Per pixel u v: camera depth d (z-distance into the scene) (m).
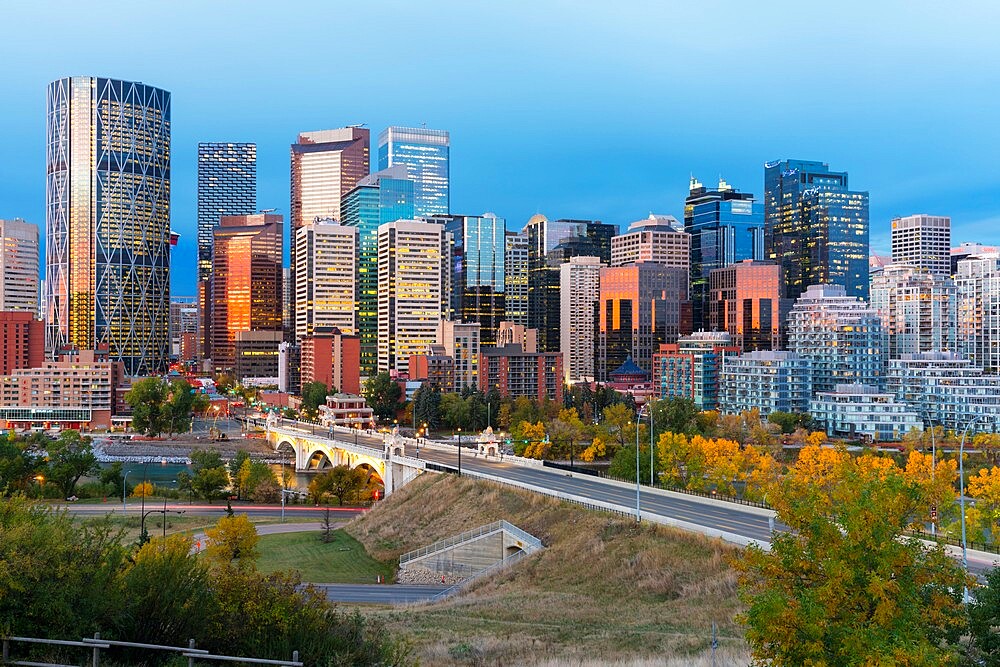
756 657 42.22
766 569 45.66
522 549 114.81
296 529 156.50
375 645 48.75
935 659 37.09
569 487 137.00
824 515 45.38
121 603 41.09
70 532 44.62
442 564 120.62
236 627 45.44
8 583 37.50
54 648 38.47
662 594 85.00
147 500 189.62
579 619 77.00
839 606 41.38
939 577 42.19
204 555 105.19
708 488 163.88
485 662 60.03
